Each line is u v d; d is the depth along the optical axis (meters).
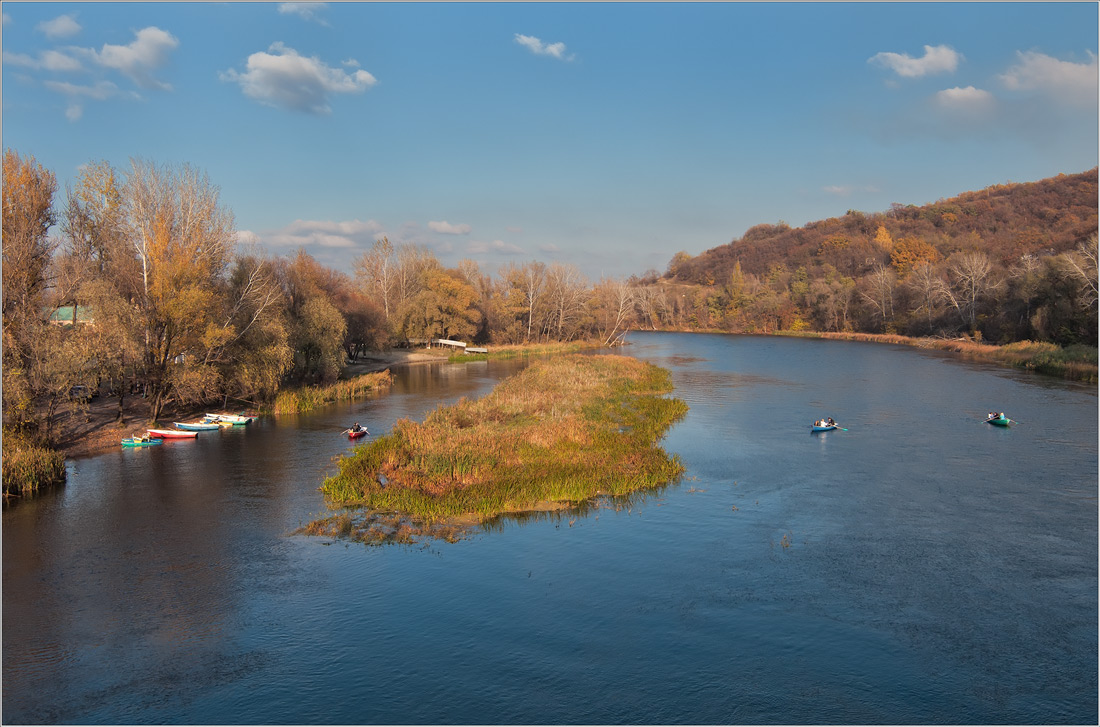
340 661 17.42
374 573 22.36
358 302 86.38
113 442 39.81
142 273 44.12
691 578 22.06
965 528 26.20
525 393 51.09
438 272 109.81
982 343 97.12
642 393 57.34
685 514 27.83
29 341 36.34
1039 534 25.55
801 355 96.19
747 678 16.73
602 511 28.22
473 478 30.70
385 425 45.97
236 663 17.36
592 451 34.88
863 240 185.00
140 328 42.03
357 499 29.16
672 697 16.00
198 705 15.70
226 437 42.12
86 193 51.06
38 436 36.16
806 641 18.38
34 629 18.88
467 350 102.19
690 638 18.48
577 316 120.25
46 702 15.75
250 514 27.77
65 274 41.81
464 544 24.77
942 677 16.80
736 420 46.66
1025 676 16.86
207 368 44.44
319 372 60.44
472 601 20.52
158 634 18.67
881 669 17.14
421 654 17.73
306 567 22.78
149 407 48.16
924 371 73.38
